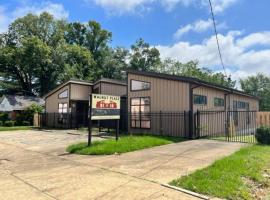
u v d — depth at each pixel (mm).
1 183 5531
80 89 23531
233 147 10008
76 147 9711
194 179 5375
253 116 22797
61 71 41594
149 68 51562
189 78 13742
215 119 16547
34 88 45438
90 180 5613
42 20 42594
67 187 5168
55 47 42406
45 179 5777
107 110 10703
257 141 11180
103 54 51531
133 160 7617
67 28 48625
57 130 20391
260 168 6383
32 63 38469
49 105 25781
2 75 41750
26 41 37000
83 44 52062
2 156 9102
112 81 23719
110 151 8828
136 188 5027
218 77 46625
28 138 14906
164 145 10680
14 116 29891
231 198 4441
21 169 6859
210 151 9023
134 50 51812
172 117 14555
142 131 16281
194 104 14180
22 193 4859
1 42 41250
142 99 16391
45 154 9219
